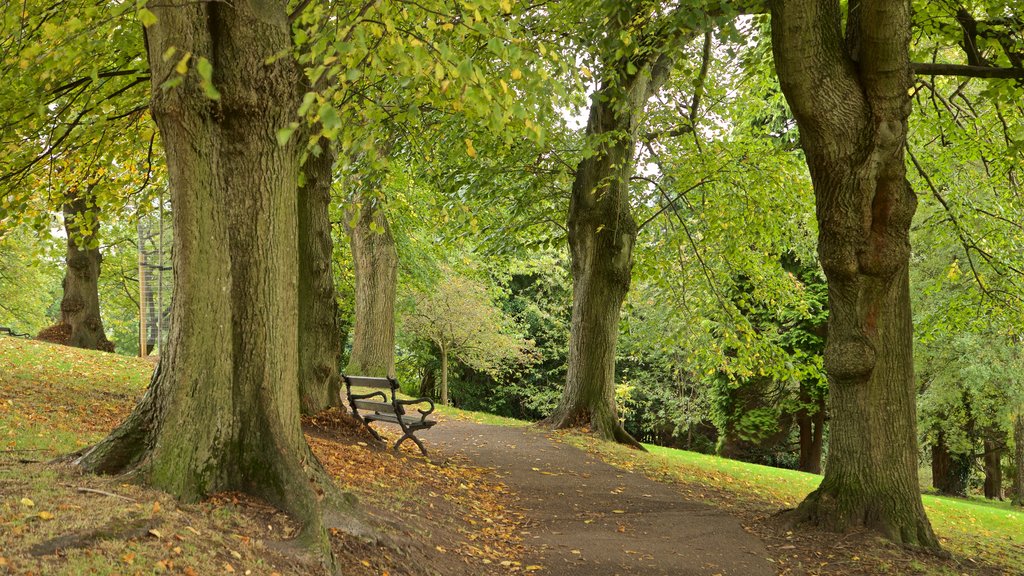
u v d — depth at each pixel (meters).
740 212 16.64
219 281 5.60
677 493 11.17
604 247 16.45
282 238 5.92
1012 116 12.54
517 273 37.25
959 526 12.84
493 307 32.94
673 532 8.62
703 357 18.55
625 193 16.62
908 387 8.82
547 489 10.48
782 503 12.17
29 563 3.57
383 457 9.90
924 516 8.66
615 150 15.98
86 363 14.48
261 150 5.73
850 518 8.62
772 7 8.18
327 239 11.48
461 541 7.02
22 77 8.33
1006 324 14.43
